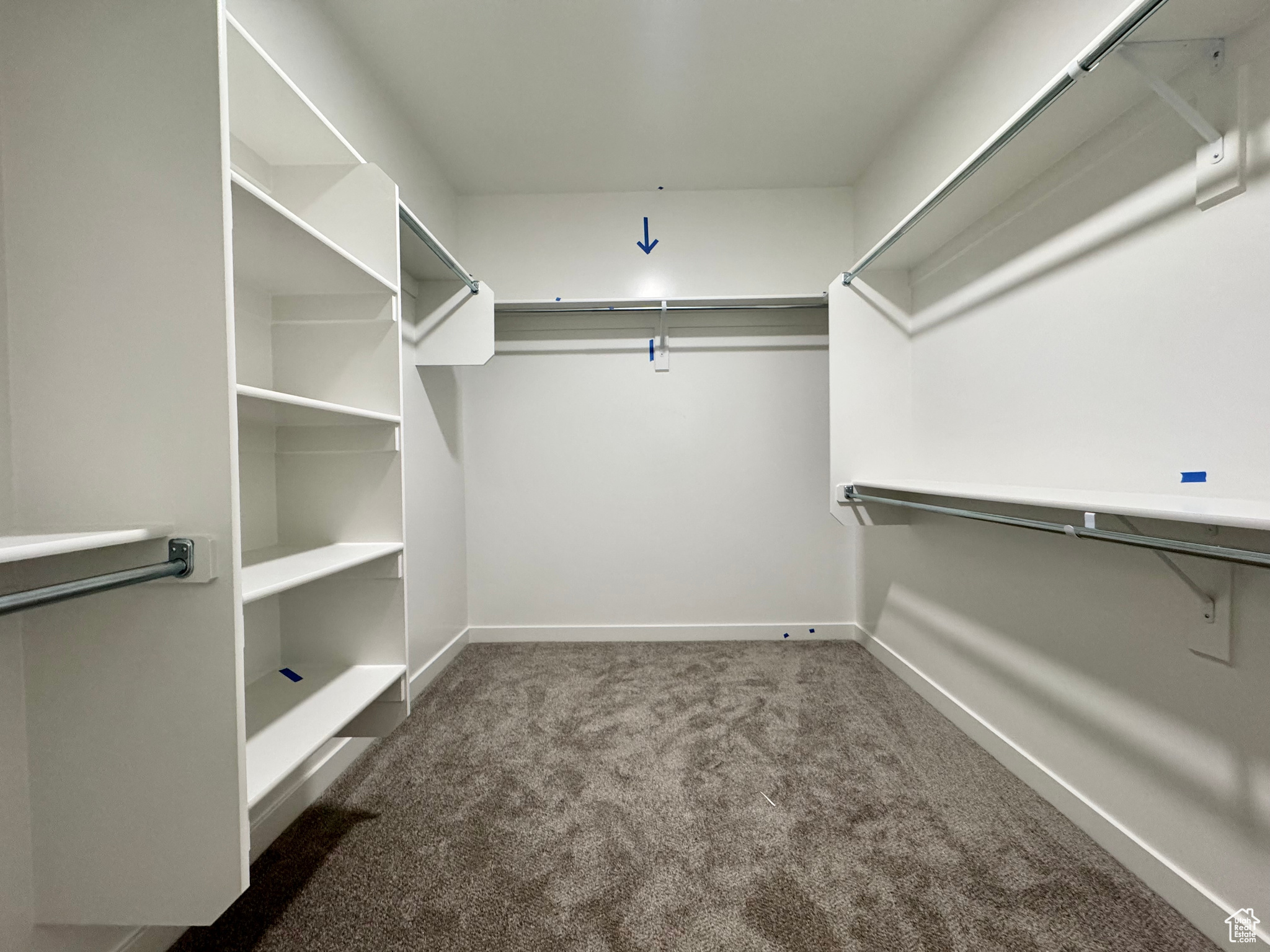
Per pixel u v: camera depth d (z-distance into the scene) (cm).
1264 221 100
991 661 182
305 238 109
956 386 201
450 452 279
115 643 86
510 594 307
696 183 285
